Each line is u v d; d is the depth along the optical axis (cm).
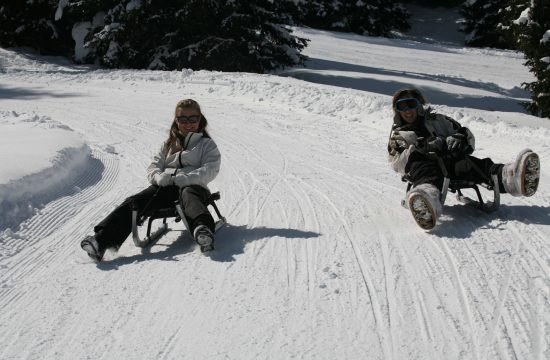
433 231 484
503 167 507
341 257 440
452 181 517
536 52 1697
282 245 473
